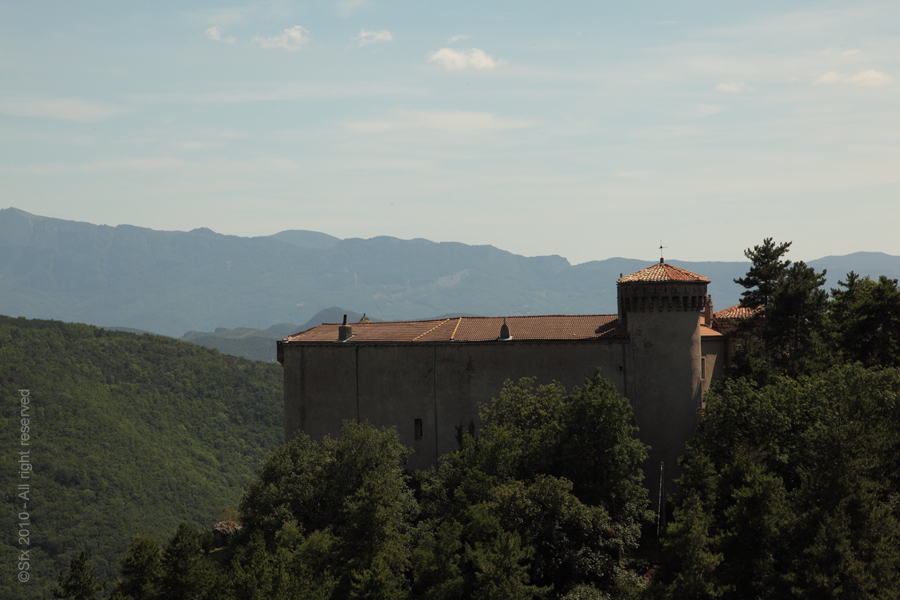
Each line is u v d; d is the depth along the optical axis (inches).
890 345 2400.3
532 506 1876.2
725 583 1678.2
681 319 2384.4
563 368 2479.1
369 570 1781.5
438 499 2118.6
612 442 1998.0
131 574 2102.6
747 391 2047.2
